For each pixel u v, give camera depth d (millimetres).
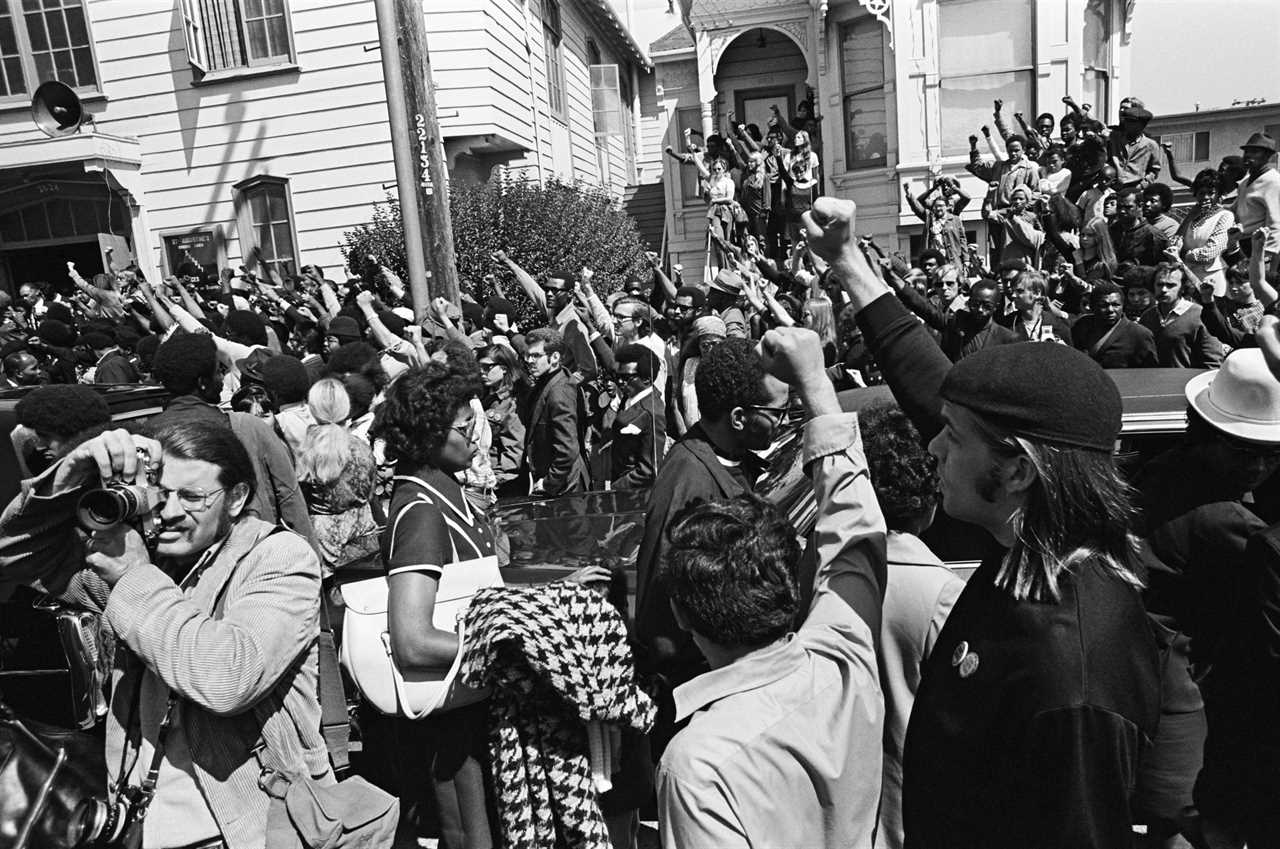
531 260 11586
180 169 14078
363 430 4742
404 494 2381
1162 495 2381
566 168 17688
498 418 6910
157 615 1808
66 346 8797
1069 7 13203
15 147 13086
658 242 21672
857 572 1680
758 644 1527
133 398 4035
